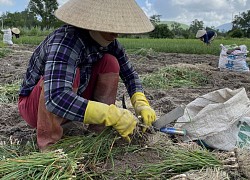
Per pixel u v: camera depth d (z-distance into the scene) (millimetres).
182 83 6461
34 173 2307
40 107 2678
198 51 15297
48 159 2375
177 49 15859
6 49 12609
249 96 5273
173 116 2809
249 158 2543
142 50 12836
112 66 2906
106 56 2906
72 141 2727
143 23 2553
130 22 2490
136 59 11258
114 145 2771
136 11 2564
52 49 2557
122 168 2562
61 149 2471
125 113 2574
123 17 2488
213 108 3012
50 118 2666
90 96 3033
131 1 2586
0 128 3496
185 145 2875
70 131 3062
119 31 2441
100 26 2438
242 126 2980
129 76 3137
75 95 2514
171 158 2637
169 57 12617
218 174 2402
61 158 2391
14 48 15203
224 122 2979
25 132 3346
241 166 2520
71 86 2545
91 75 2928
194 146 2879
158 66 8953
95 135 2797
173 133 2949
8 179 2236
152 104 4512
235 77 7516
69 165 2354
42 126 2725
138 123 2758
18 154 2812
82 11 2496
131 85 3123
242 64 8453
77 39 2600
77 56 2607
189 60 11500
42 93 2652
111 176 2482
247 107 3059
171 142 2893
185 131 3037
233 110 2994
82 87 2850
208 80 6906
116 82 2957
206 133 2973
